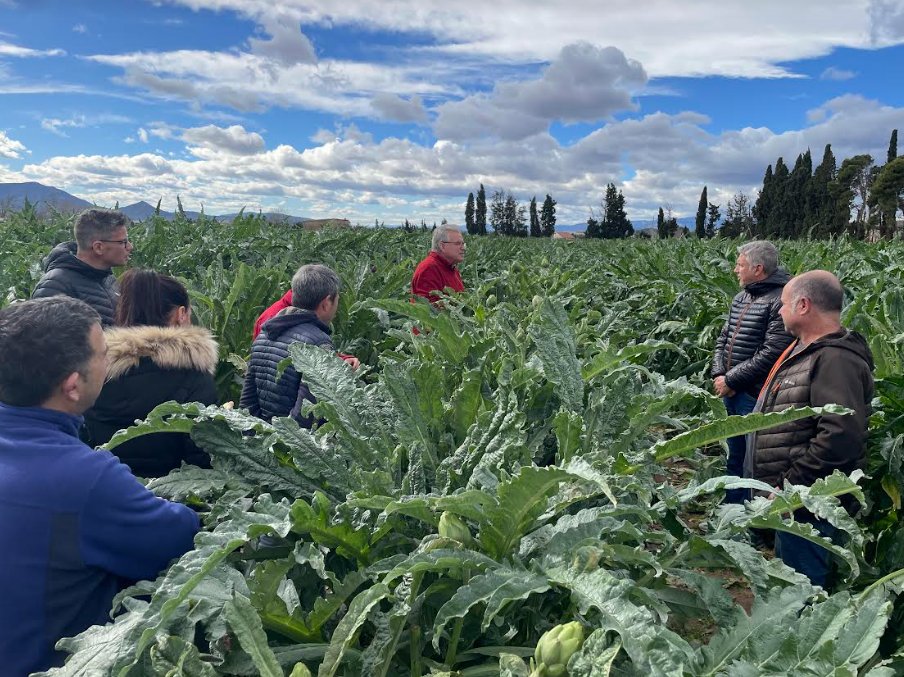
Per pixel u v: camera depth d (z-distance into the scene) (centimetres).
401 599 143
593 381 272
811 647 137
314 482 203
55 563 169
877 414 340
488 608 136
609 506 163
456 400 227
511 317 452
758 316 474
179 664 133
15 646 168
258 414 378
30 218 1189
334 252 1102
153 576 185
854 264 855
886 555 301
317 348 239
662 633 128
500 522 161
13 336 176
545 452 238
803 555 299
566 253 1528
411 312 329
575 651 130
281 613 156
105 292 458
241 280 565
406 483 183
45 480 170
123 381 263
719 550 182
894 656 184
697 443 195
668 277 871
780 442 317
